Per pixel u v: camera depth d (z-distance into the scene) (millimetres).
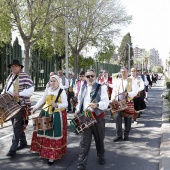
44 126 5328
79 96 5324
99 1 27641
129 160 5742
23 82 5910
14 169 5180
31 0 15828
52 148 5410
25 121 5922
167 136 7359
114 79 7391
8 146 6711
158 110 12961
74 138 7496
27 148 6441
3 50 21234
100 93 5148
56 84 5645
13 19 15758
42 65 28438
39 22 17172
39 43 23156
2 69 21203
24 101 5879
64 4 17234
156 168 5305
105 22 28844
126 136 7289
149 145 6836
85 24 27562
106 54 31281
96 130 5223
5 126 9062
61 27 23500
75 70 29562
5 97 5469
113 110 6883
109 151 6352
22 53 25047
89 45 30156
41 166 5340
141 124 9438
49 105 5555
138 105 8875
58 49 26719
